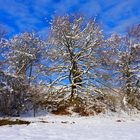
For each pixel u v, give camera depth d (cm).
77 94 4291
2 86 3609
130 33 4897
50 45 4556
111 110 4219
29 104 3975
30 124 2786
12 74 3741
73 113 4006
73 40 4441
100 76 4300
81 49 4431
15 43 4616
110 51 4512
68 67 4431
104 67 4416
